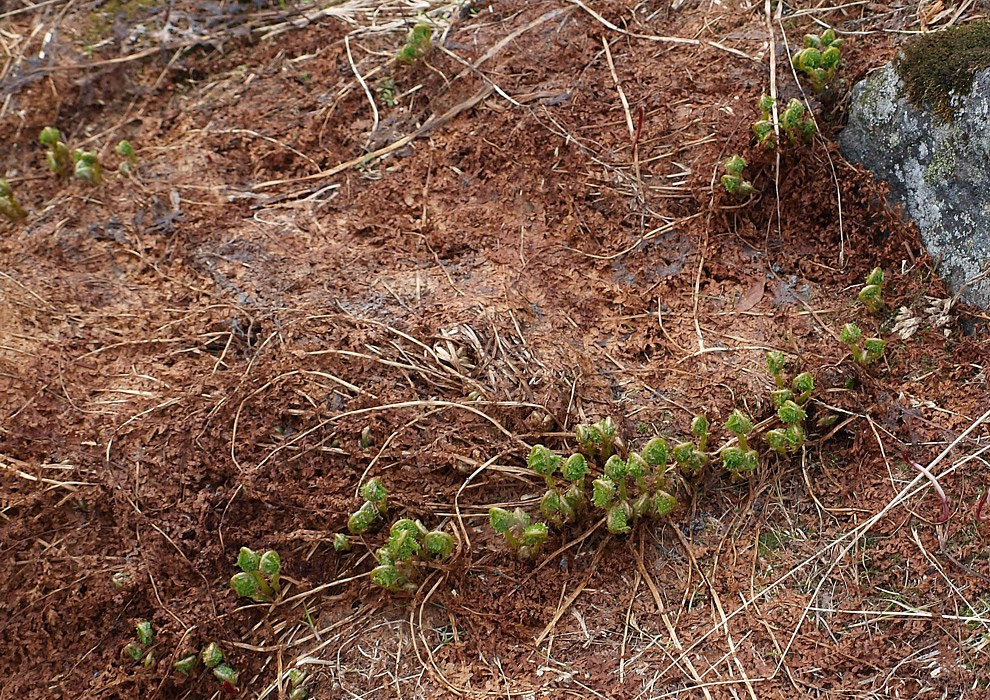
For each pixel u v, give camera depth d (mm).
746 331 2074
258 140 2299
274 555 1929
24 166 2328
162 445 2012
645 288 2127
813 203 2141
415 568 1977
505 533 1938
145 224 2219
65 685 1932
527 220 2182
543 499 1948
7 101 2365
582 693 1898
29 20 2461
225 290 2135
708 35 2260
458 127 2264
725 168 2129
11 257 2199
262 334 2084
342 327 2068
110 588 1954
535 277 2129
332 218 2211
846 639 1894
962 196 2043
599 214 2176
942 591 1901
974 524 1925
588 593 1958
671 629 1926
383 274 2133
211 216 2217
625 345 2084
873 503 1962
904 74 2092
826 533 1958
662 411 2025
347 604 1979
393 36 2383
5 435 2020
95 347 2102
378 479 1979
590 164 2201
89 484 1996
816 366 2031
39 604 1954
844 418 2010
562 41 2303
